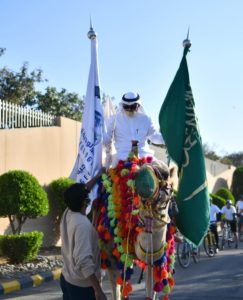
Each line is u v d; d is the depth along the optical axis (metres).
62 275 5.52
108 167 6.89
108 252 6.21
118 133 6.79
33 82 27.33
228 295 10.20
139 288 10.78
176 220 6.29
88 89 7.33
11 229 15.41
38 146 17.14
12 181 13.91
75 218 5.33
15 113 16.67
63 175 18.48
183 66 6.49
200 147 6.33
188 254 14.55
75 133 19.38
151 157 6.30
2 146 15.51
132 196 5.91
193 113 6.39
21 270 12.55
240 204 24.47
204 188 6.27
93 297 5.34
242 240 24.36
